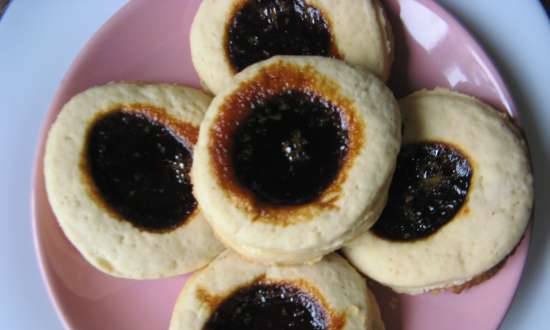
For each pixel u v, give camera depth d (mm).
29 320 248
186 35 254
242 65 240
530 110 246
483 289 230
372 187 211
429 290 232
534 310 240
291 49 239
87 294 236
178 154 236
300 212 211
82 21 266
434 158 229
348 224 210
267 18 242
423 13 243
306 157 216
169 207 234
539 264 242
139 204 233
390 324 234
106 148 235
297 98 220
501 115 234
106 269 231
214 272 229
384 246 226
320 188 214
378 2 243
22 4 267
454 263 222
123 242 229
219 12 244
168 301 240
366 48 237
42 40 265
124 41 250
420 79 247
